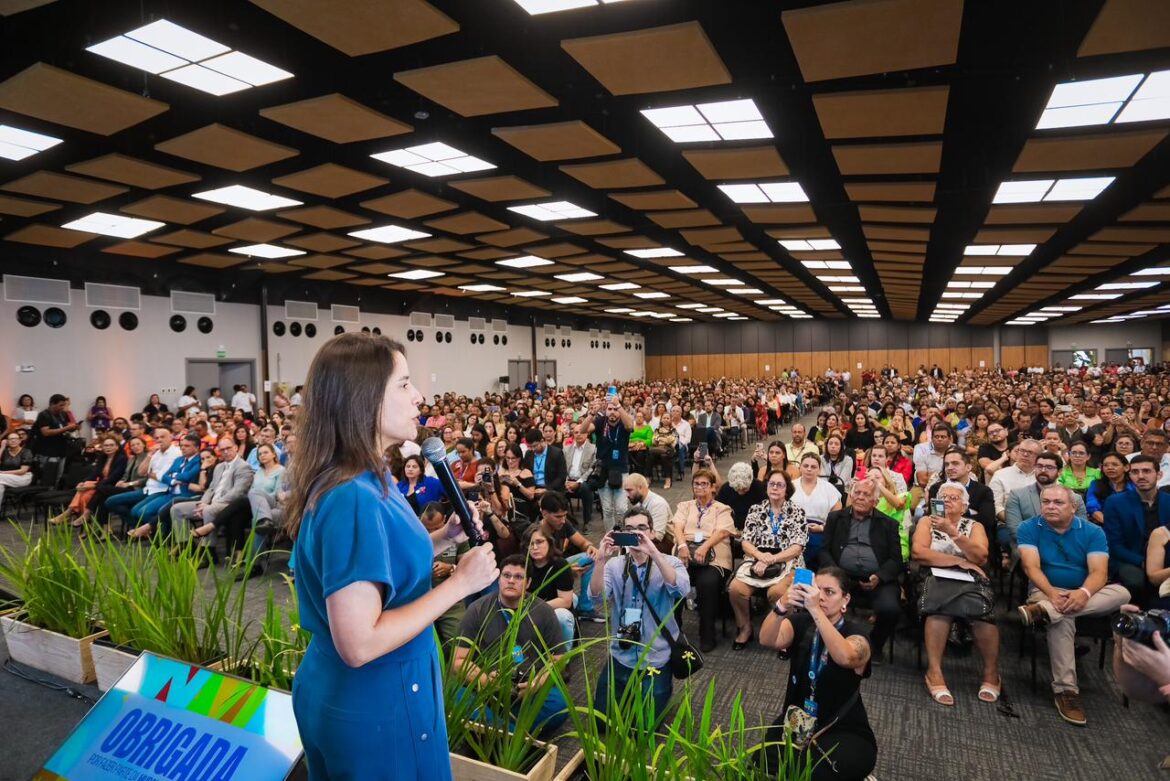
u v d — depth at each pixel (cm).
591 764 178
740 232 1031
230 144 577
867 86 482
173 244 1026
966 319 2859
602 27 401
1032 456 482
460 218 900
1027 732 303
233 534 579
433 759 109
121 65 442
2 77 448
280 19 391
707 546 420
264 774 189
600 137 584
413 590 106
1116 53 420
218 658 268
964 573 349
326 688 103
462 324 1966
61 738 277
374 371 107
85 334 1106
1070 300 1977
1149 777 267
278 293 1413
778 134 593
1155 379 1992
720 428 1240
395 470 516
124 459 757
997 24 401
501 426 1076
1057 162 641
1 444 866
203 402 1283
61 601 329
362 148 623
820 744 232
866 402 1400
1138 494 384
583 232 1016
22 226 880
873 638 386
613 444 650
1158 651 123
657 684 291
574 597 376
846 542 405
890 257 1236
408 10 362
